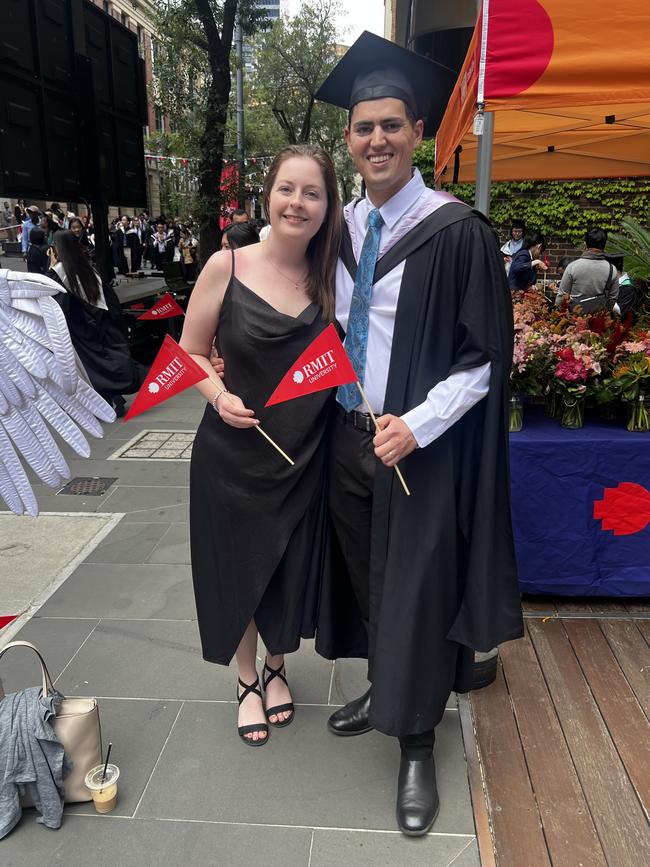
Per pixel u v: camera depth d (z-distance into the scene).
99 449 5.31
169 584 3.33
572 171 5.75
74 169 6.10
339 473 2.01
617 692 2.53
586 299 5.66
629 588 3.02
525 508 2.92
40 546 3.74
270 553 2.08
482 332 1.74
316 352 1.73
